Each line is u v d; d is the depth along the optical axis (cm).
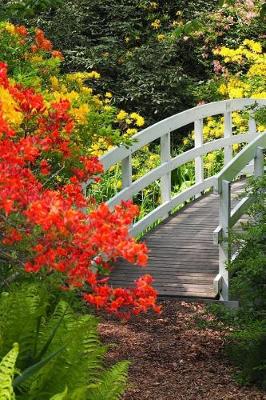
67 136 550
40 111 506
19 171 446
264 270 675
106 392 435
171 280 857
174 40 1731
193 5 1838
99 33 1806
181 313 788
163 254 929
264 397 622
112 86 1722
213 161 1445
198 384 643
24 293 446
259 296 688
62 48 1731
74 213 411
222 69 1716
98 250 415
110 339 718
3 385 360
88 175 564
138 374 652
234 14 1828
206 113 1207
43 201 413
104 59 1711
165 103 1702
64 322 458
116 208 417
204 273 873
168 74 1691
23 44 793
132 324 759
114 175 1257
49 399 403
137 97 1689
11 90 492
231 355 694
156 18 1841
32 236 429
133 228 976
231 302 810
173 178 1429
